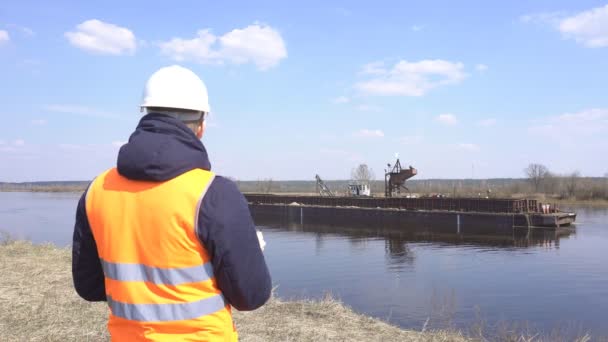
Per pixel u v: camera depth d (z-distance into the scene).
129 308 1.94
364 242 36.88
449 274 22.00
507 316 13.98
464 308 14.98
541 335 10.68
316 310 7.59
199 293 1.93
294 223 56.16
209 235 1.89
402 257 28.02
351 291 17.47
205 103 2.21
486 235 39.97
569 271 22.73
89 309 7.04
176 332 1.92
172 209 1.89
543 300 16.56
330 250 31.77
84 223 2.14
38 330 6.09
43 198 111.00
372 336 6.53
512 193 83.62
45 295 7.68
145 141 1.94
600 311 14.85
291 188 151.50
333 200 60.78
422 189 96.31
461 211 46.28
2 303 7.13
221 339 1.98
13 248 12.20
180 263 1.90
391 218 50.53
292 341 6.10
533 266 24.36
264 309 7.62
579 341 10.22
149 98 2.08
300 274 21.77
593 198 74.25
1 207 68.12
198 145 2.06
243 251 1.93
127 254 1.96
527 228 40.59
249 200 73.25
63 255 11.65
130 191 1.98
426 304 14.93
